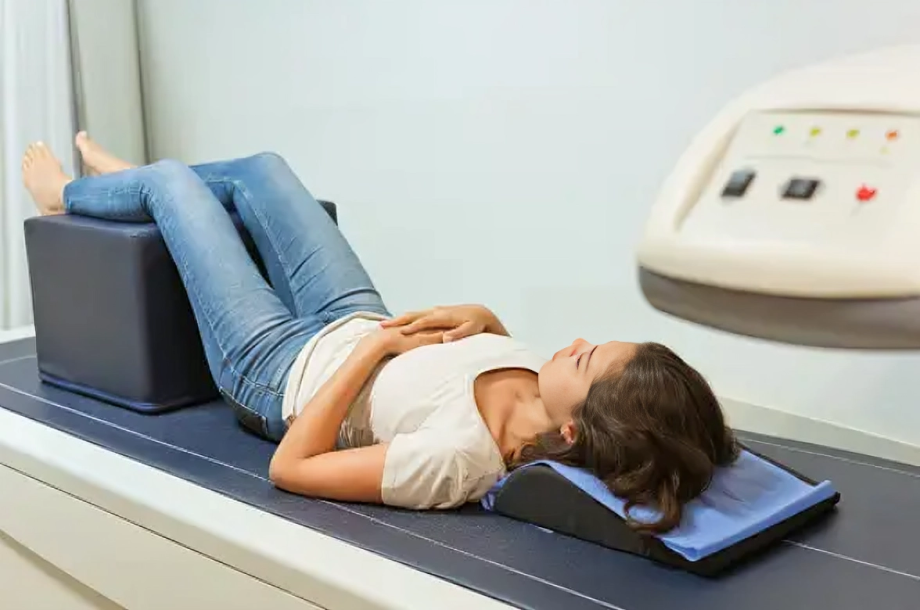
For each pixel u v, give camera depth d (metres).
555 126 1.98
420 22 2.14
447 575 1.03
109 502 1.30
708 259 0.63
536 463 1.16
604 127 1.91
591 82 1.91
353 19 2.26
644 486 1.08
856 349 0.58
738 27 1.72
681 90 1.80
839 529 1.16
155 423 1.55
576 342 1.29
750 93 0.73
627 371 1.14
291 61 2.41
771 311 0.60
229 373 1.49
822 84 0.69
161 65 2.68
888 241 0.57
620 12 1.85
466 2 2.06
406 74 2.20
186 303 1.62
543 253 2.06
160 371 1.59
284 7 2.38
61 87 2.42
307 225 1.64
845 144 0.64
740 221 0.64
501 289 2.15
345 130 2.35
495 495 1.20
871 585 1.01
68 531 1.39
